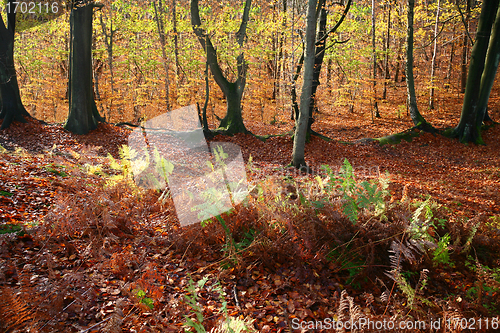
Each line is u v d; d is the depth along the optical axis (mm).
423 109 20641
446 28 22250
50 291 2291
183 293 2695
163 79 19125
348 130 17578
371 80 18297
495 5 13961
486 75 14820
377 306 2793
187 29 18859
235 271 3146
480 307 2645
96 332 2092
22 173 5312
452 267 3465
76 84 12414
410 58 15688
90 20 12438
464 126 15000
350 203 3689
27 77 21828
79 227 3344
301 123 9961
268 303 2738
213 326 2203
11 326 1809
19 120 12109
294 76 13656
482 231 4223
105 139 12547
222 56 16844
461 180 9859
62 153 9102
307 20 9086
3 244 2844
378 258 3352
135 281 2654
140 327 2135
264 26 18875
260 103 21969
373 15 18594
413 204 4066
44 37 20672
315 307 2742
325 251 3344
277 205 3691
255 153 12953
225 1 18047
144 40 21453
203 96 17875
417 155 13539
